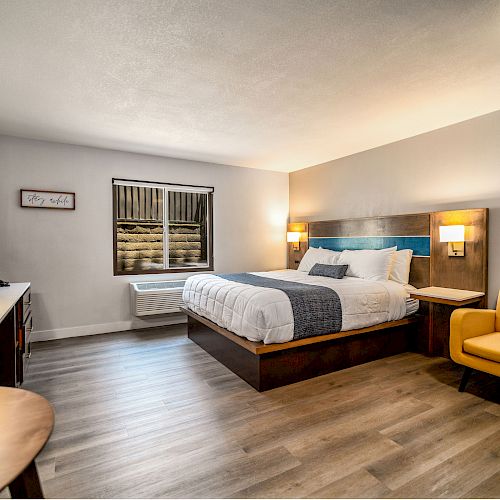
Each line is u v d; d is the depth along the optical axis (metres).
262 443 1.91
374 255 3.88
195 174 4.91
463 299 2.90
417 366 3.07
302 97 2.75
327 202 5.07
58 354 3.44
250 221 5.46
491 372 2.32
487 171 3.18
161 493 1.53
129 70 2.30
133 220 4.96
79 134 3.68
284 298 2.68
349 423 2.12
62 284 4.02
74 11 1.68
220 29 1.84
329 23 1.79
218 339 3.24
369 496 1.50
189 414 2.24
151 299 4.20
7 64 2.21
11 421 0.87
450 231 3.22
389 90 2.63
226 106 2.93
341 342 3.00
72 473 1.66
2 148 3.68
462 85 2.55
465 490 1.54
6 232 3.71
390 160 4.12
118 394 2.54
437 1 1.62
